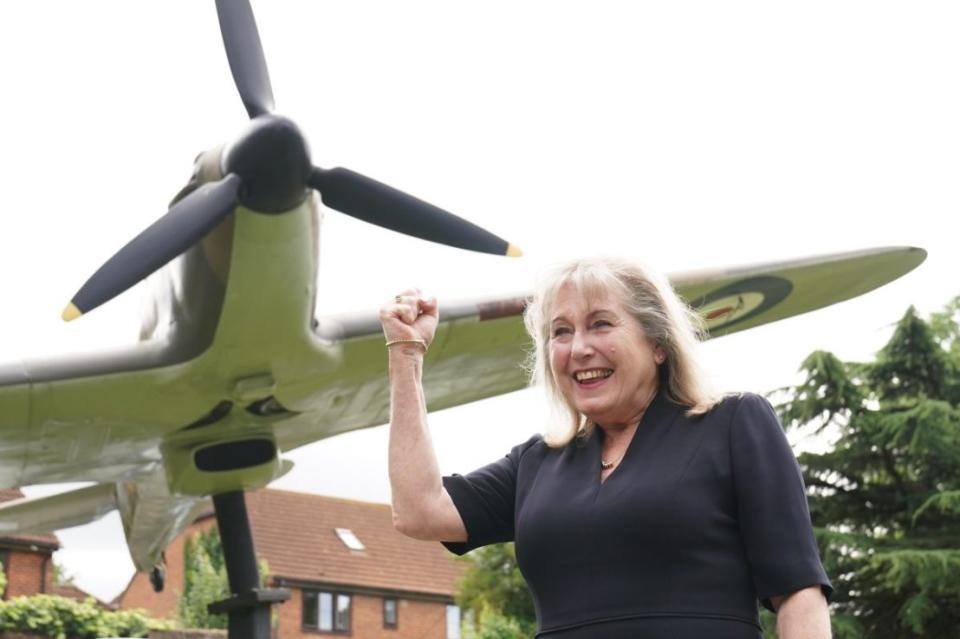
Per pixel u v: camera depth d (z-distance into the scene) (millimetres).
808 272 9031
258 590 8281
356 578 23734
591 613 1703
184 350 7586
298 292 7164
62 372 7461
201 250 7008
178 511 10883
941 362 13492
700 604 1659
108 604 23406
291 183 6570
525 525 1848
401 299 2109
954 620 12156
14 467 8977
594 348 1884
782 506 1706
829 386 13305
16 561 19078
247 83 6805
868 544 12359
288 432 9219
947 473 13055
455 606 24734
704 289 8867
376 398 8922
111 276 6395
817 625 1639
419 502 1998
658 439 1824
